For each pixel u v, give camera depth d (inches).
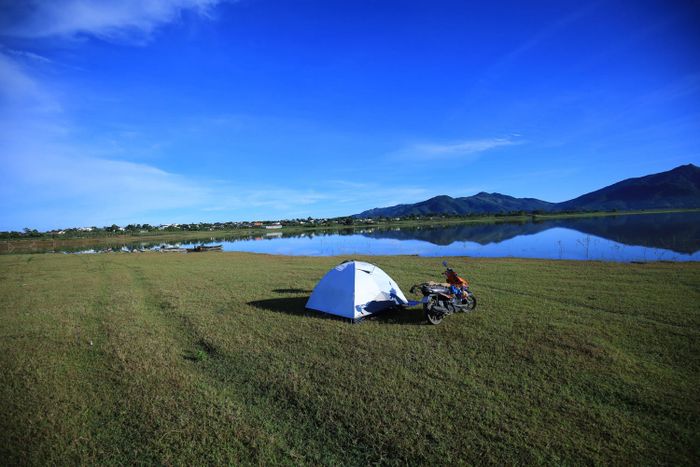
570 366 290.4
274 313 470.0
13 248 2388.0
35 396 265.3
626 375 272.4
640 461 184.7
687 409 225.9
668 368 283.1
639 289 534.9
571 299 494.9
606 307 449.1
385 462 191.8
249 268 950.4
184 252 1683.1
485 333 368.8
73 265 1128.8
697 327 362.3
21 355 344.2
